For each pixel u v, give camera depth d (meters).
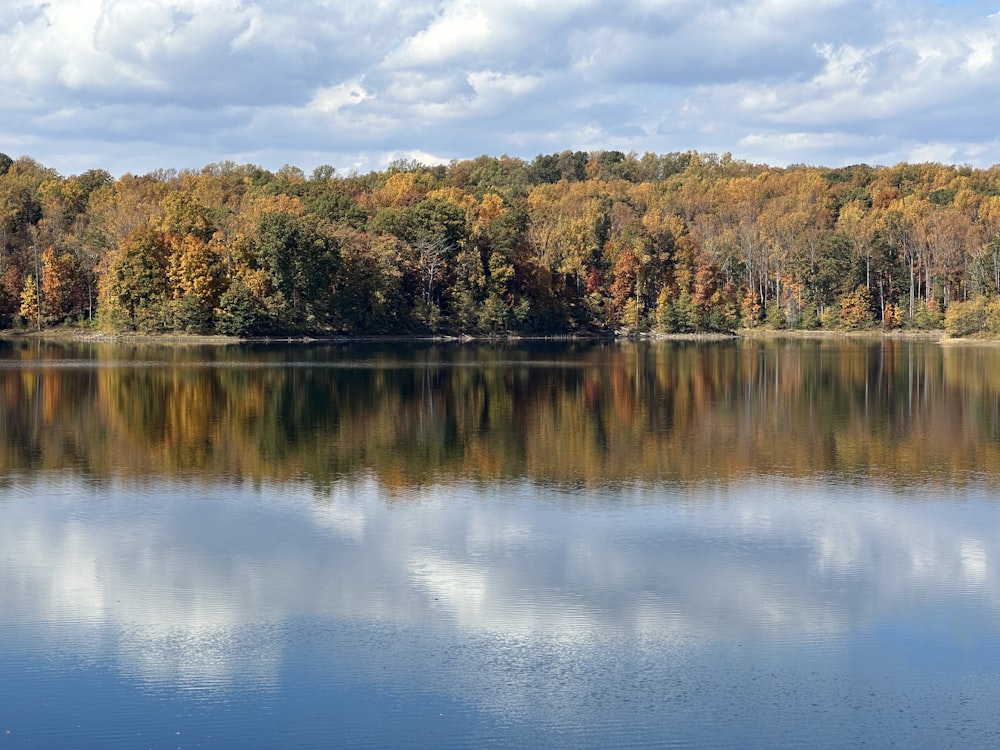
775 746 23.27
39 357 119.75
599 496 43.97
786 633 28.95
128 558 35.12
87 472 48.47
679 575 33.59
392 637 28.61
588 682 26.06
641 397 80.25
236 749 23.00
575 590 32.19
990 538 37.72
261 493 44.34
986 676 26.42
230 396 78.38
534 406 73.94
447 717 24.36
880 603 31.16
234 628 29.17
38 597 31.44
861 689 25.77
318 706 24.81
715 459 52.53
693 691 25.61
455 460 51.94
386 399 77.56
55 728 23.80
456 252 188.25
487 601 31.25
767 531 38.53
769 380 94.69
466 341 177.00
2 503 42.34
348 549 36.16
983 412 70.56
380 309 171.62
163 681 25.98
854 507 42.16
